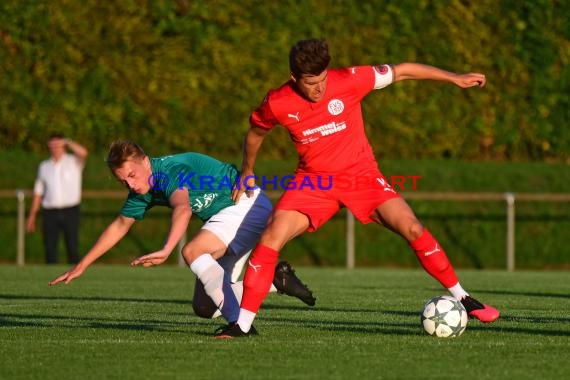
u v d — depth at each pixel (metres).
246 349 20.42
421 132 62.84
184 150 62.41
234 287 24.66
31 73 62.41
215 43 62.25
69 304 32.22
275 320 26.67
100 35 62.25
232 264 24.47
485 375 17.58
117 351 20.20
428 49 62.62
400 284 42.28
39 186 54.81
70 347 20.72
